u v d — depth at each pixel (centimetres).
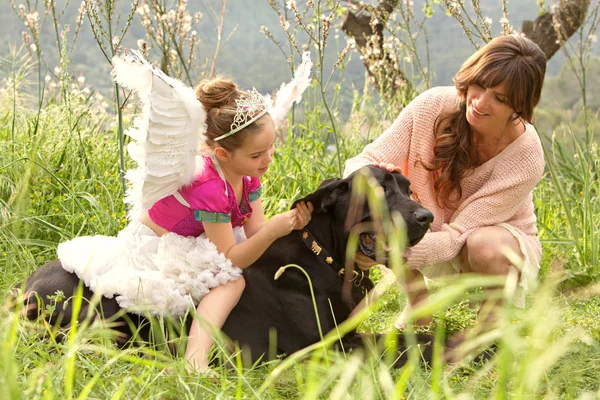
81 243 371
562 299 446
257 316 360
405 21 668
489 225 403
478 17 520
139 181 350
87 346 281
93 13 468
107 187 561
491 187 400
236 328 357
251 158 347
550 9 805
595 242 519
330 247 362
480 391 312
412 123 412
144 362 275
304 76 374
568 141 769
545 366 237
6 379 238
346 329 285
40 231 504
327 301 359
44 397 251
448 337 405
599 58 938
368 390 258
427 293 409
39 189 534
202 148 352
